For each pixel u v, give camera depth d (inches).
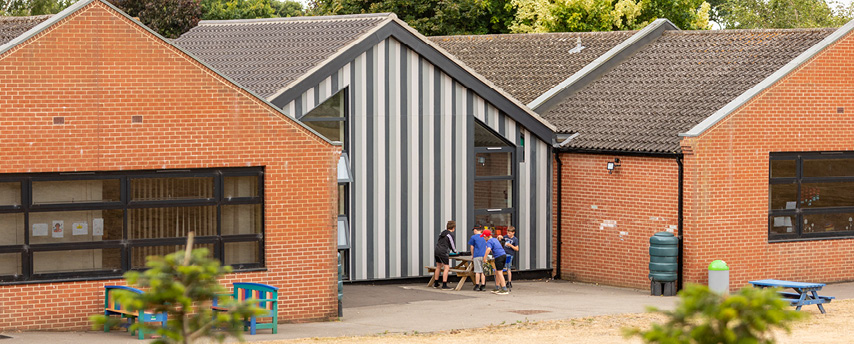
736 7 2050.9
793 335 667.4
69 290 687.1
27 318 676.7
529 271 1021.8
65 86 679.1
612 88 1068.5
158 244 713.0
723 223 922.7
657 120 975.6
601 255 988.6
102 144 691.4
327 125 917.8
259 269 741.9
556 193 1026.7
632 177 958.4
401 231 957.8
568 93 1078.4
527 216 1016.9
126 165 698.8
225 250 735.1
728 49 1051.9
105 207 696.4
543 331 695.7
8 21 810.8
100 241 697.0
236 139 730.2
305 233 755.4
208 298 427.2
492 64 1173.7
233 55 1005.8
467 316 772.6
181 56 711.1
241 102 730.2
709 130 910.4
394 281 959.6
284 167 746.8
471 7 1835.6
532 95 1075.3
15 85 665.0
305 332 695.7
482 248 922.1
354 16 1009.5
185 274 414.3
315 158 757.3
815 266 975.6
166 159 709.9
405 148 954.1
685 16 1873.8
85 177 690.2
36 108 671.8
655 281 909.8
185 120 714.2
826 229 984.9
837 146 976.9
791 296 800.9
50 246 682.8
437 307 822.5
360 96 928.9
